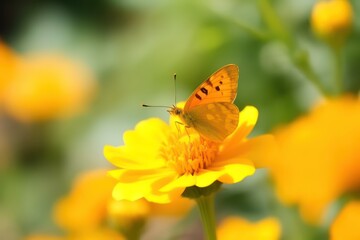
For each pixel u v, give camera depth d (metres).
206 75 0.62
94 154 0.65
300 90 0.58
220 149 0.38
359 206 0.37
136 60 0.65
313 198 0.38
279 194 0.38
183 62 0.62
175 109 0.38
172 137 0.39
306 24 0.60
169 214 0.50
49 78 0.66
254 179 0.56
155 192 0.37
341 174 0.38
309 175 0.38
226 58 0.61
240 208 0.56
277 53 0.59
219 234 0.43
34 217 0.66
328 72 0.58
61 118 0.66
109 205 0.48
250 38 0.60
